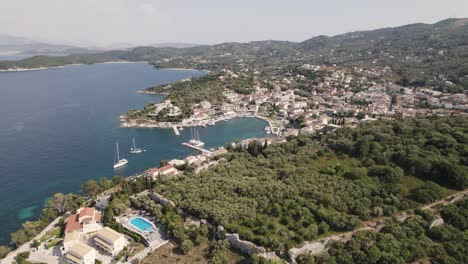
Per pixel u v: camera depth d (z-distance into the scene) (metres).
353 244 86.81
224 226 102.50
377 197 106.38
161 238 108.62
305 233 92.19
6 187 166.00
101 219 124.00
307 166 138.50
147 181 144.88
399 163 126.06
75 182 174.38
